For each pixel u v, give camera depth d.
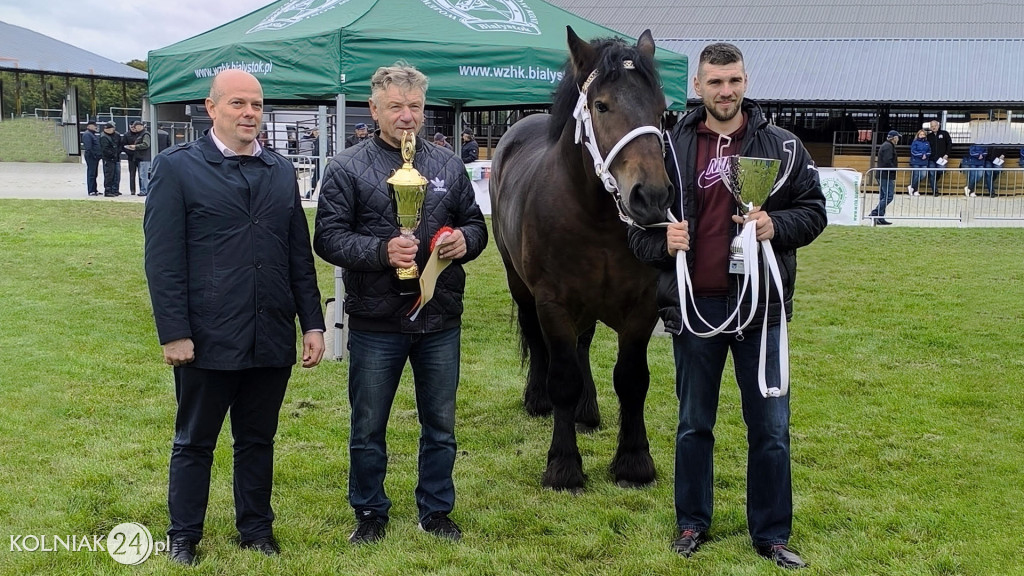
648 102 3.00
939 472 3.90
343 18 5.46
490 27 5.73
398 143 3.06
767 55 23.70
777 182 2.80
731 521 3.39
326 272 9.35
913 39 23.91
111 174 17.25
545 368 4.82
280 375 2.98
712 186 2.89
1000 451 4.16
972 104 20.22
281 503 3.54
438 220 3.06
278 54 5.36
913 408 4.83
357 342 3.07
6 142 30.41
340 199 2.99
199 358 2.78
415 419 4.64
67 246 10.59
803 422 4.61
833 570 2.98
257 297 2.82
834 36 28.36
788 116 23.70
